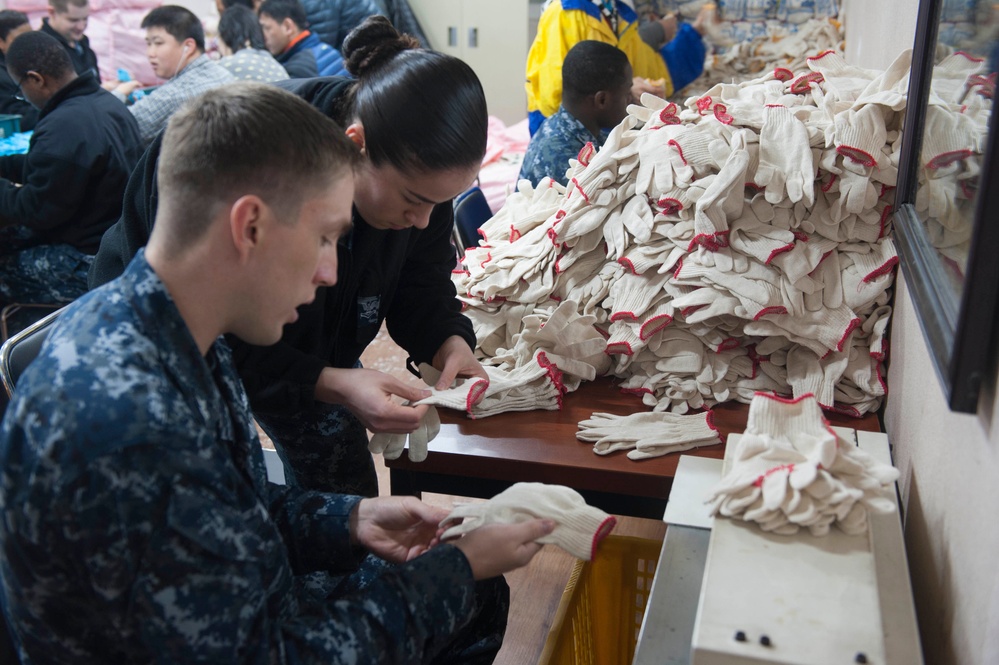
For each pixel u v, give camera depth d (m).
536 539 1.05
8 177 3.39
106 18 5.39
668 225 1.60
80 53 4.68
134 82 5.04
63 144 2.90
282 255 0.88
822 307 1.53
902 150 1.38
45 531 0.78
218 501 0.82
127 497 0.77
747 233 1.55
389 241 1.45
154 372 0.83
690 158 1.59
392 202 1.25
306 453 1.66
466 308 1.79
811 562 0.91
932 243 1.12
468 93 1.18
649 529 2.36
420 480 1.53
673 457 1.43
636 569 1.51
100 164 2.98
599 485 1.41
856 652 0.80
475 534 1.05
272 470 2.27
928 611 1.06
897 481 1.38
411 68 1.16
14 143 3.60
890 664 0.84
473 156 1.19
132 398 0.79
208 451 0.83
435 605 0.99
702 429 1.47
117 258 1.48
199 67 3.62
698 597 0.98
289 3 4.65
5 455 0.80
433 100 1.15
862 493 0.95
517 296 1.74
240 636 0.83
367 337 1.56
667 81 3.95
